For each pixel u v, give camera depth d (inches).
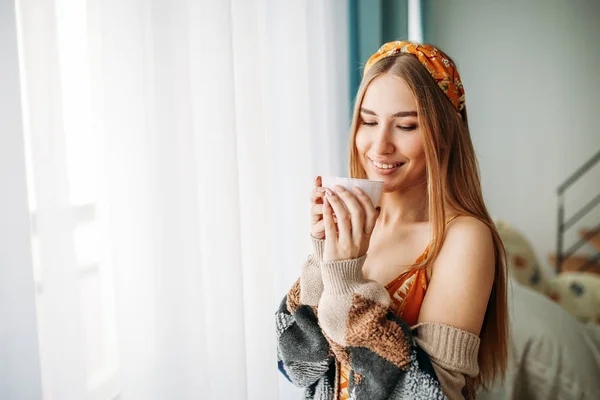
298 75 63.9
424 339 31.1
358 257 32.0
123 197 31.9
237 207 38.0
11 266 26.6
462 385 30.7
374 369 30.0
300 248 64.9
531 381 75.9
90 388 31.1
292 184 63.9
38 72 26.8
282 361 38.3
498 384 74.2
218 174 37.5
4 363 26.8
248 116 44.4
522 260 120.2
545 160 165.8
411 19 131.4
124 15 31.5
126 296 32.3
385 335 30.0
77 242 30.2
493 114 166.4
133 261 32.6
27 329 27.2
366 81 36.1
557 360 76.2
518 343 78.2
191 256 35.1
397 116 34.6
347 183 31.6
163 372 34.3
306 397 39.2
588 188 164.4
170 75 33.7
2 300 26.6
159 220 33.7
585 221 165.8
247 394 41.9
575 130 163.0
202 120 37.4
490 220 36.2
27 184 27.0
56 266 27.7
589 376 75.2
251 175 44.7
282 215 62.9
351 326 31.0
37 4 26.7
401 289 35.1
